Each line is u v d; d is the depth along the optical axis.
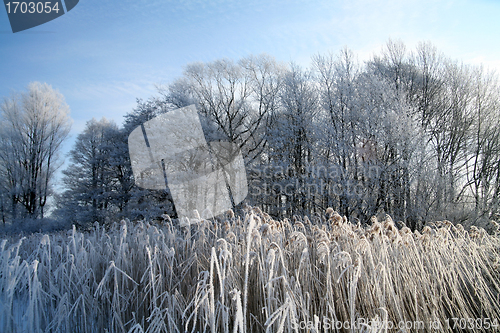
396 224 11.87
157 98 18.92
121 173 20.23
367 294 2.33
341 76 14.32
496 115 15.10
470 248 3.34
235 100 21.59
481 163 15.11
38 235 5.92
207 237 3.35
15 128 21.98
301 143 15.65
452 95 16.73
